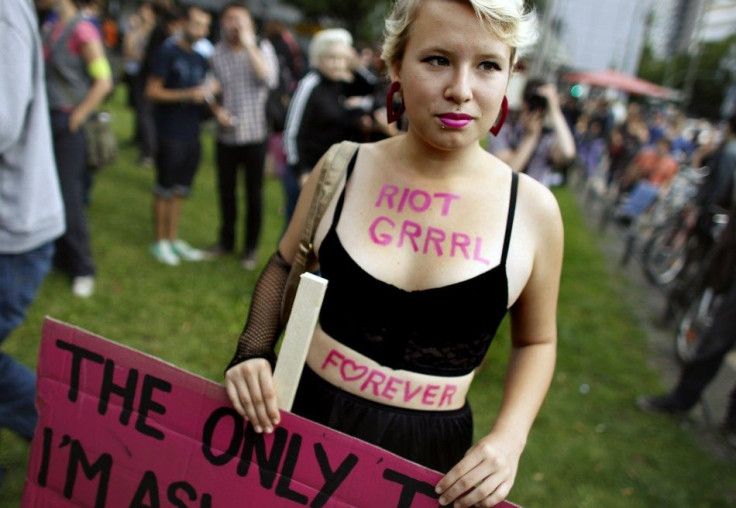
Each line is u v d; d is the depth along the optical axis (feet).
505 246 3.97
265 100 14.57
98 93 11.19
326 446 3.83
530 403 4.01
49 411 4.28
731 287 11.04
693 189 21.66
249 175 14.71
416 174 4.11
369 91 12.28
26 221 6.22
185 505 4.08
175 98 13.70
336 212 4.20
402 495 3.74
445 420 4.20
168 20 21.97
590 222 28.94
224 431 4.00
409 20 3.71
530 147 12.15
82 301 11.85
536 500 8.71
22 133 6.16
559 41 89.61
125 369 4.14
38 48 6.15
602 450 10.19
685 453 10.55
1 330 6.46
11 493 7.07
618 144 35.55
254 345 4.08
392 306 3.95
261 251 16.75
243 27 13.85
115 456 4.18
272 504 3.94
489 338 4.16
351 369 4.14
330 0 62.85
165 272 14.03
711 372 11.32
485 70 3.63
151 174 22.89
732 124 15.08
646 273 19.99
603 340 14.92
